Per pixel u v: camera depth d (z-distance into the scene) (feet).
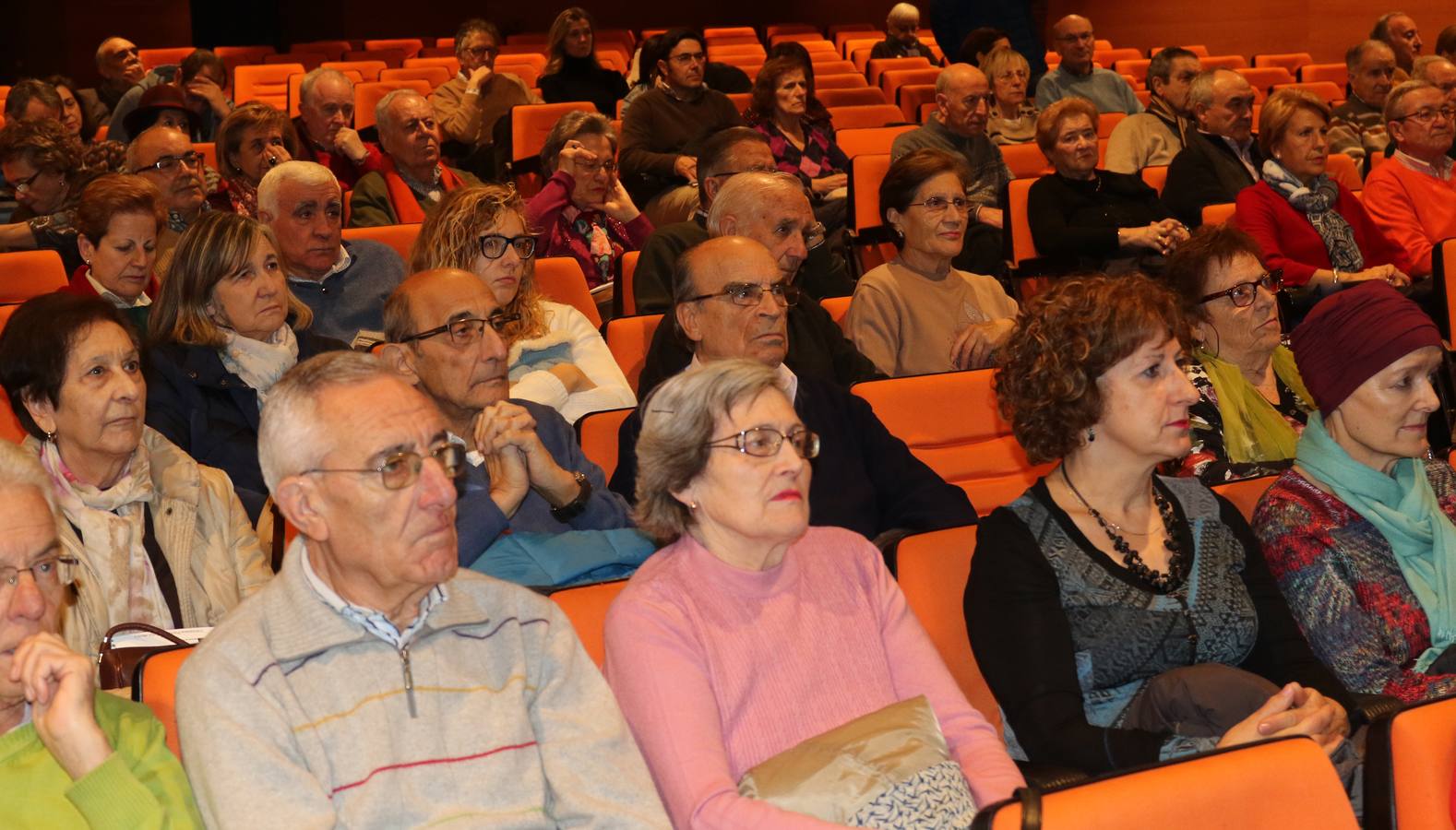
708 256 11.67
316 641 6.61
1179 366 8.66
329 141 24.61
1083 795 5.71
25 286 16.17
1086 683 8.27
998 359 8.87
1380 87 30.83
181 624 9.36
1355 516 9.04
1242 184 23.21
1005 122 30.30
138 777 6.48
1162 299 8.40
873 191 21.52
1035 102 33.88
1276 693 7.63
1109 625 8.25
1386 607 8.87
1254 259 12.14
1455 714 6.47
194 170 18.89
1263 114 20.22
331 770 6.51
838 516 10.84
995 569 8.34
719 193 14.80
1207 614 8.38
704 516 7.77
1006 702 8.13
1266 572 8.77
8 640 6.45
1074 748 7.73
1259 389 12.37
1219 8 52.03
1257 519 9.25
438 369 10.49
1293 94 19.98
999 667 8.17
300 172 15.53
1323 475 9.12
